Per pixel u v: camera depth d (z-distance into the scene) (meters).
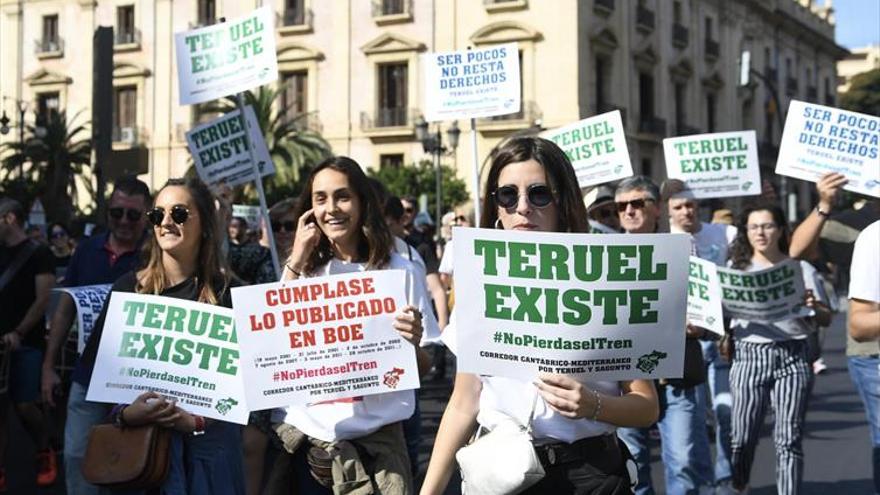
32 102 46.25
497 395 3.07
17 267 7.19
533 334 2.94
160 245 4.07
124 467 3.68
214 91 7.92
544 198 3.11
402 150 39.59
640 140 41.50
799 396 5.97
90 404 4.47
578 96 37.25
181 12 42.88
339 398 3.86
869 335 4.34
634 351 2.94
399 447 4.18
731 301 6.07
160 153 43.00
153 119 43.25
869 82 66.75
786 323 6.00
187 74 7.95
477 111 8.57
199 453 3.96
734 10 51.22
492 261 2.96
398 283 3.89
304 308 3.86
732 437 6.20
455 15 38.97
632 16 41.47
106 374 3.89
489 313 2.97
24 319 7.17
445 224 13.77
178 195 4.06
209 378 3.88
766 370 6.02
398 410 4.12
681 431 5.80
